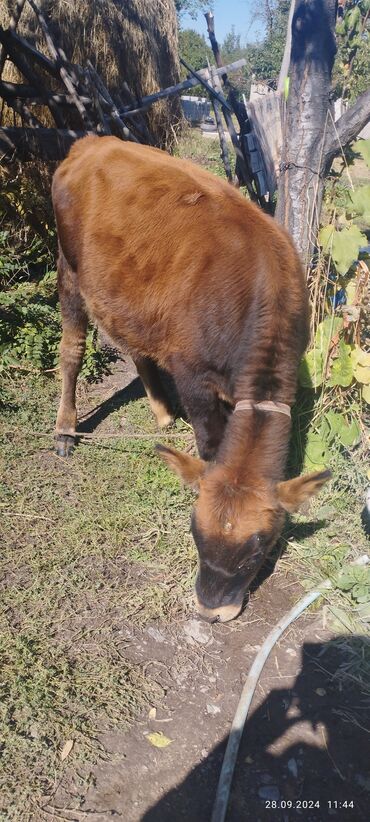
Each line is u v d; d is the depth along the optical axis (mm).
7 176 4375
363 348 2779
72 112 4684
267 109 4137
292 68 2635
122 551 2256
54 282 4145
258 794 1567
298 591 2166
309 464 2633
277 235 2066
